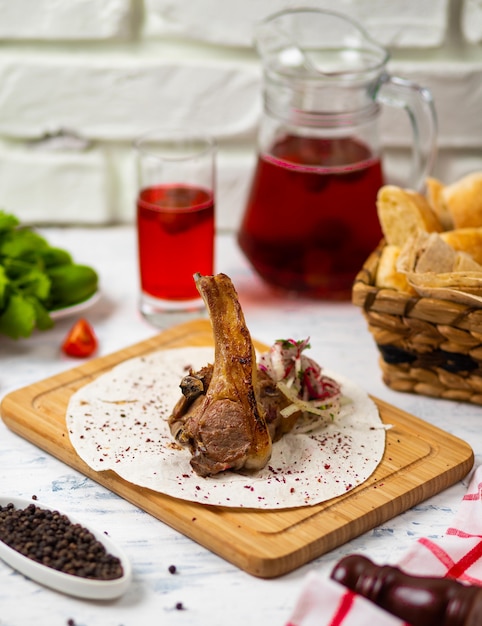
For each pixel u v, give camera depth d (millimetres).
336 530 950
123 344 1190
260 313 1239
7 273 1192
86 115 1370
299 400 1036
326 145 1188
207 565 943
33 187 1394
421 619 872
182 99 1358
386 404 1083
